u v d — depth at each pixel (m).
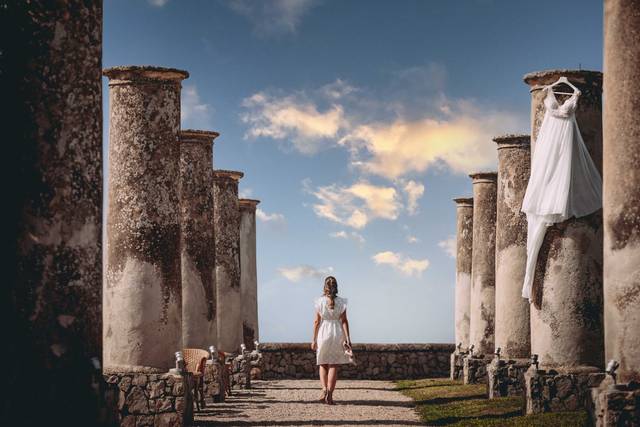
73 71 6.83
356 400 16.25
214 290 18.86
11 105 6.58
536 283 13.09
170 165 13.67
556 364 12.79
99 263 7.03
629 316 8.72
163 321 13.41
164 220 13.54
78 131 6.84
